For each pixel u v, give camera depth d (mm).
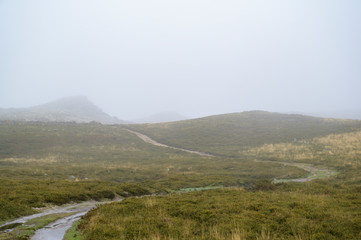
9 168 40688
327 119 115312
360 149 53844
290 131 93438
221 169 47125
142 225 12125
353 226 10688
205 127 110250
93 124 120000
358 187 22156
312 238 9570
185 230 11227
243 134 97062
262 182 26062
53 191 21375
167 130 111938
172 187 30281
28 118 147875
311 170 42812
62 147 74125
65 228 13219
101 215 14164
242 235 9938
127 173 42312
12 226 13266
